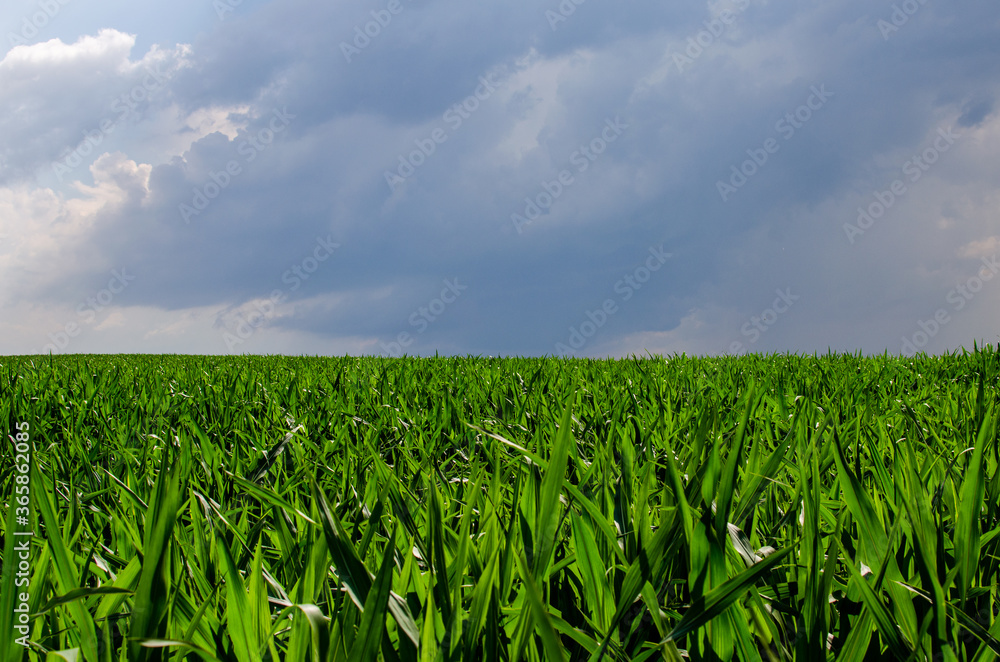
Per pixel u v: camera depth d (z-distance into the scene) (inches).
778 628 37.7
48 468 80.0
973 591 37.6
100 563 44.7
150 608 27.6
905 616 34.1
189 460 67.3
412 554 37.0
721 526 33.2
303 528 51.3
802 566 37.1
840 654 31.8
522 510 45.7
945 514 52.0
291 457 86.0
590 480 62.1
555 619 31.4
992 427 52.9
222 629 35.7
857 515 36.9
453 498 57.5
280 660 34.6
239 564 46.2
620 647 32.9
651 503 56.4
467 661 29.3
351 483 63.6
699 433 54.6
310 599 35.6
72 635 35.9
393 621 34.8
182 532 45.3
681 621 29.9
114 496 65.7
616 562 42.5
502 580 34.1
